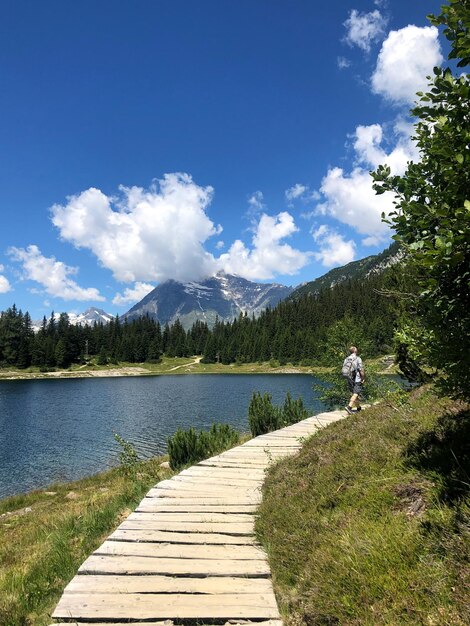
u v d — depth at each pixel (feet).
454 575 10.23
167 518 22.52
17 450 97.76
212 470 33.60
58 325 570.87
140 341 561.43
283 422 58.75
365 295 538.06
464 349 10.97
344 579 11.93
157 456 88.53
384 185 12.58
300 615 12.67
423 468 15.94
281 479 25.36
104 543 19.25
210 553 18.04
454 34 10.16
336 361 64.49
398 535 12.61
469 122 10.21
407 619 9.67
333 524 15.81
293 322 580.71
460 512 11.89
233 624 12.92
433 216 10.59
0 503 57.41
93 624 12.85
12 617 15.84
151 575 16.01
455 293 11.48
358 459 20.38
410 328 14.15
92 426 128.36
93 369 480.64
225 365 535.19
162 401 194.08
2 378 396.37
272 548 17.43
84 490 58.59
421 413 22.17
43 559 23.27
